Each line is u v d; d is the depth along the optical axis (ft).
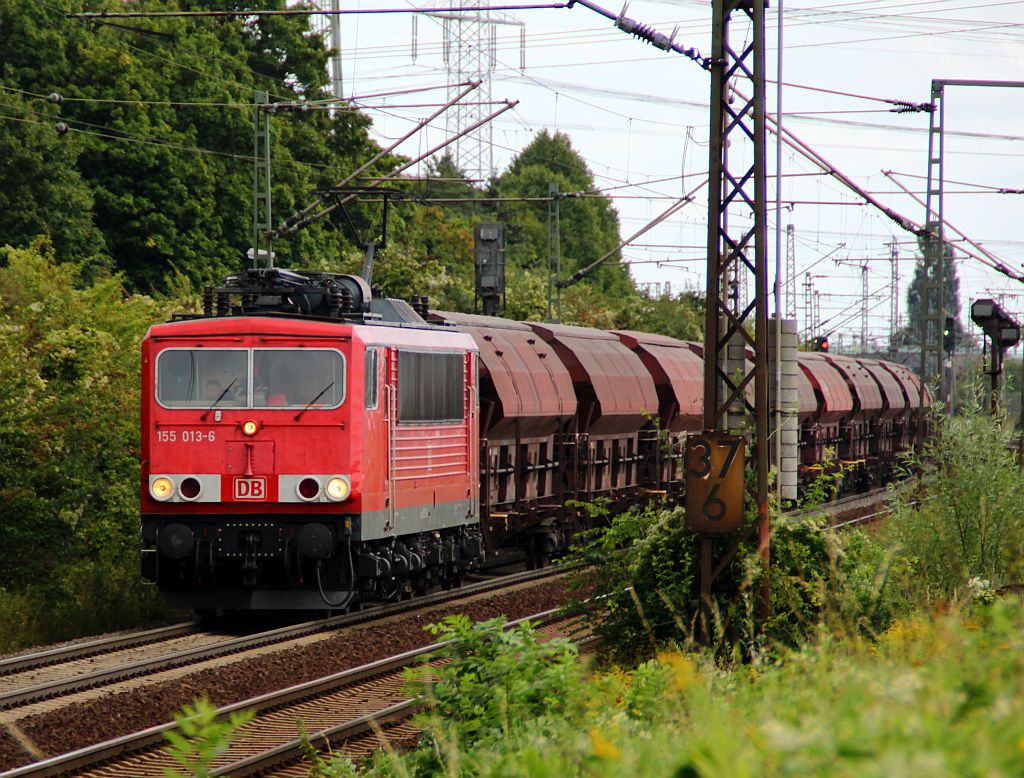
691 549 168.96
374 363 220.64
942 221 392.06
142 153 588.91
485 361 278.26
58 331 285.64
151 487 215.51
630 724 90.33
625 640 170.19
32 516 245.45
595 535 333.62
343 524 213.46
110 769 130.52
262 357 215.72
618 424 344.49
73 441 261.85
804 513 174.19
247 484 213.46
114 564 258.78
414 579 254.88
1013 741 55.21
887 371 632.38
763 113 165.48
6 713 153.17
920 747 55.36
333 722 152.46
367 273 292.81
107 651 199.62
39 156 528.63
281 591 220.64
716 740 57.88
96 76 588.09
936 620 102.53
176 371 216.74
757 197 165.68
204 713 78.38
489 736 103.35
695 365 410.11
